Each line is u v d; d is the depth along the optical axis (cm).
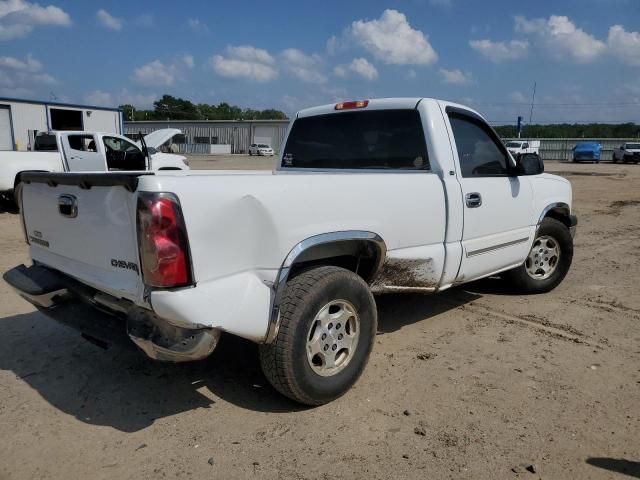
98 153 1270
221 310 275
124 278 284
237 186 283
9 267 677
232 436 300
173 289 263
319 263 370
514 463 276
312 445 291
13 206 1273
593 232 1018
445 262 414
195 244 266
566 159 5022
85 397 344
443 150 417
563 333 461
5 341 432
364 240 350
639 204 1481
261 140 7400
